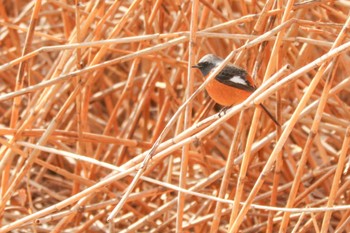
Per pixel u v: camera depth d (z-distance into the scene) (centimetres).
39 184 1279
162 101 1319
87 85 1104
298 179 862
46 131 972
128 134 1216
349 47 723
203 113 1019
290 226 1114
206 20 1167
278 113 926
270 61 828
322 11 1127
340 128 1132
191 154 1139
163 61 1158
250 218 1154
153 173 1321
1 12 1295
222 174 1030
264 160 1184
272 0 912
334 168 1030
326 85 809
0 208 978
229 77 899
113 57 1491
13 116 1001
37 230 1151
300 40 923
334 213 1105
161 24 1227
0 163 994
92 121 1466
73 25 1410
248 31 1071
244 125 1022
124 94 1180
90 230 1180
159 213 1046
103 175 1277
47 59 1465
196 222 1080
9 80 1409
